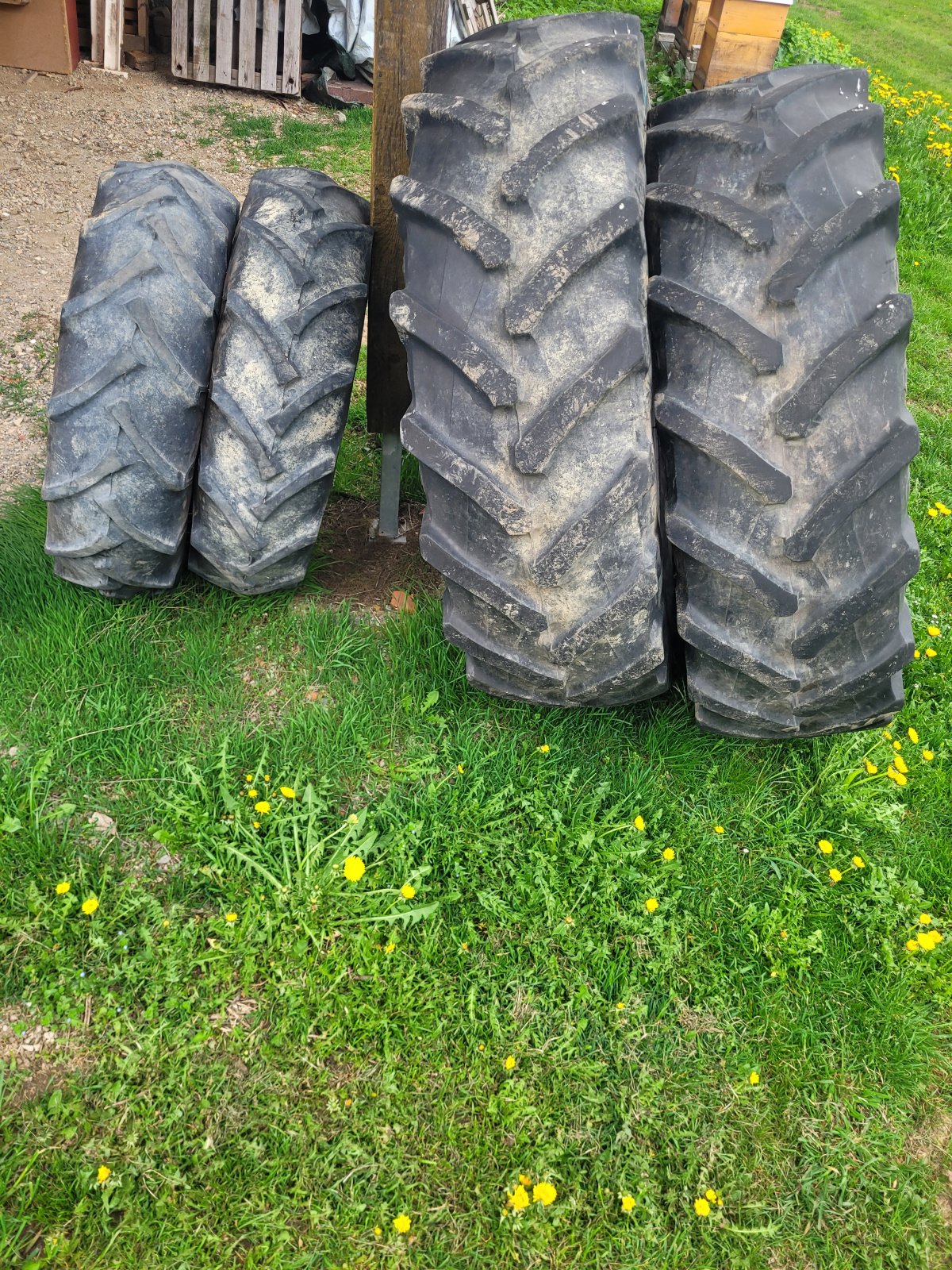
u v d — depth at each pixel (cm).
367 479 352
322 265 248
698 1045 202
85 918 206
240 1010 199
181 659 265
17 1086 184
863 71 224
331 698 263
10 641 265
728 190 200
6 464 347
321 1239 171
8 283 477
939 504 379
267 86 743
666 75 848
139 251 237
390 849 221
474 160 196
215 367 241
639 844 230
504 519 192
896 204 200
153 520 244
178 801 226
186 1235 168
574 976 207
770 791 252
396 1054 193
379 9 250
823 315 192
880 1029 208
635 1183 181
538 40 207
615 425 191
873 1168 189
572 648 203
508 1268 171
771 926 219
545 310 188
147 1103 183
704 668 217
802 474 191
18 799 225
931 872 242
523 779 241
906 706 287
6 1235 163
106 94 716
